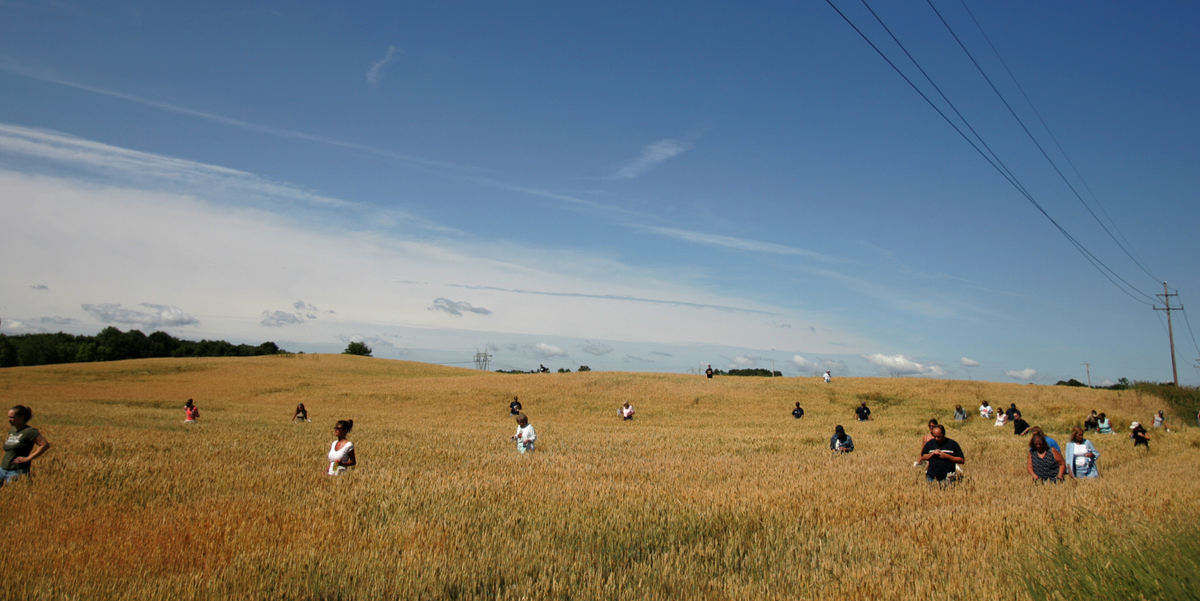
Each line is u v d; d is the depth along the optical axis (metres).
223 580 5.93
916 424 42.50
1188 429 38.72
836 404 57.53
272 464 14.92
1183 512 8.51
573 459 17.78
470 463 16.33
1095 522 8.02
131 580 5.86
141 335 146.75
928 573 6.29
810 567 6.91
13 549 6.69
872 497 11.37
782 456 20.41
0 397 57.22
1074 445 14.28
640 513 9.61
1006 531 8.05
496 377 74.56
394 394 62.78
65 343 138.00
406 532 7.91
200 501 9.71
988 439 27.58
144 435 21.53
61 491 9.94
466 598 5.84
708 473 15.25
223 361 94.69
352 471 12.93
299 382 75.31
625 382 67.19
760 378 71.25
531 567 6.84
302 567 6.43
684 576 6.59
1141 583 5.44
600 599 5.94
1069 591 5.52
